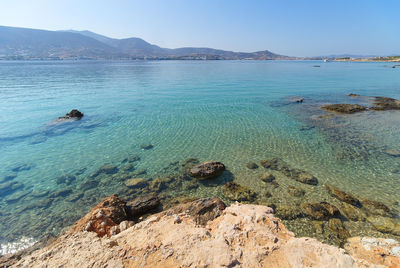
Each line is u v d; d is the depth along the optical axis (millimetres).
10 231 7629
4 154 13305
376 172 11023
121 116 21406
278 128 17781
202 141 15320
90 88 37625
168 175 11188
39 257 4695
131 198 9492
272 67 106688
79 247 4922
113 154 13484
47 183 10539
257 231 5012
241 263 4164
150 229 5395
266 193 9484
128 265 4254
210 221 6250
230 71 78688
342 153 13133
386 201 8828
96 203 9172
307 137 15742
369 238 6559
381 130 16875
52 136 16109
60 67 92062
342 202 8711
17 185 10328
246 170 11445
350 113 21750
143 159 12867
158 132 17109
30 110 22922
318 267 4070
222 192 9688
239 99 29375
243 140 15391
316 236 7102
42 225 7930
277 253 4387
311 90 36125
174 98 30141
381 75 58656
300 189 9664
